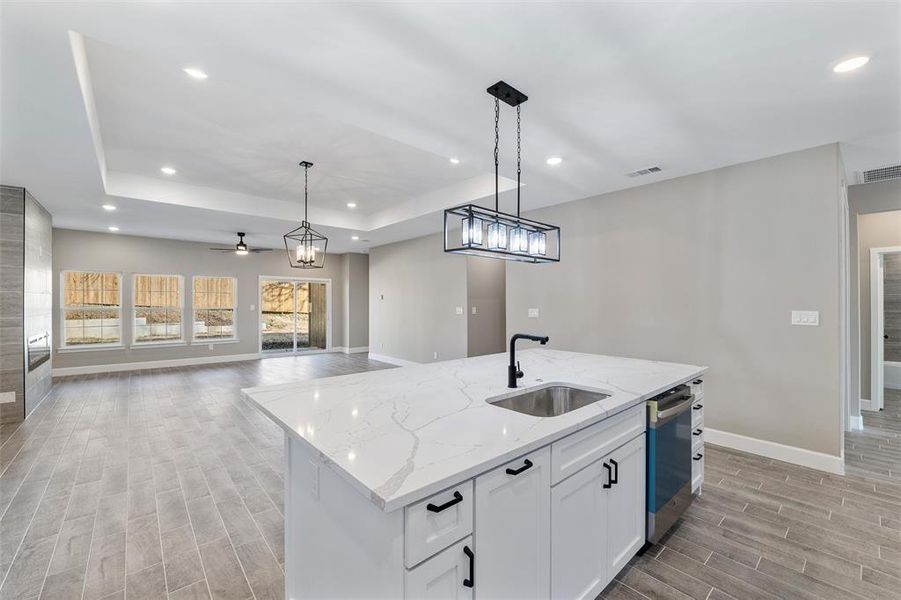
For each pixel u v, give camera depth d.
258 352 9.02
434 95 2.39
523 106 2.53
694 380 2.57
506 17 1.72
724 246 3.60
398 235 7.44
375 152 3.96
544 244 2.55
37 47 1.92
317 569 1.48
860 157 3.32
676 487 2.24
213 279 8.47
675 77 2.19
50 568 1.98
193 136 3.57
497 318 7.23
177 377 6.78
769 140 3.02
